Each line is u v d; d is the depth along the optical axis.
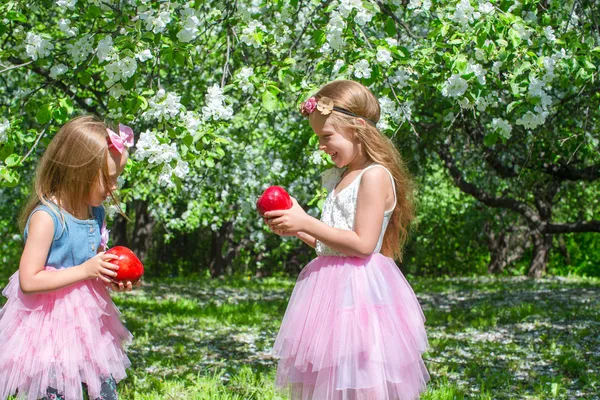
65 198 2.96
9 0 4.29
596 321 9.09
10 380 2.82
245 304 12.11
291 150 7.78
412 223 3.68
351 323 2.89
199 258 26.16
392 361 2.86
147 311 10.91
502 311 10.68
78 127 2.96
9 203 12.05
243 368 6.00
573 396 5.42
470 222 21.39
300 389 3.07
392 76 4.74
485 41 4.22
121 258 2.86
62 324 2.86
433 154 10.96
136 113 4.21
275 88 4.33
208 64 8.37
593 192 17.45
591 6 5.64
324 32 4.35
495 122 4.48
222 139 4.11
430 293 15.76
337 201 3.11
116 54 3.82
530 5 4.87
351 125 3.04
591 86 6.50
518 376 6.12
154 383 5.24
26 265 2.81
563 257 24.11
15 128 3.92
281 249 18.28
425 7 4.66
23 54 4.80
